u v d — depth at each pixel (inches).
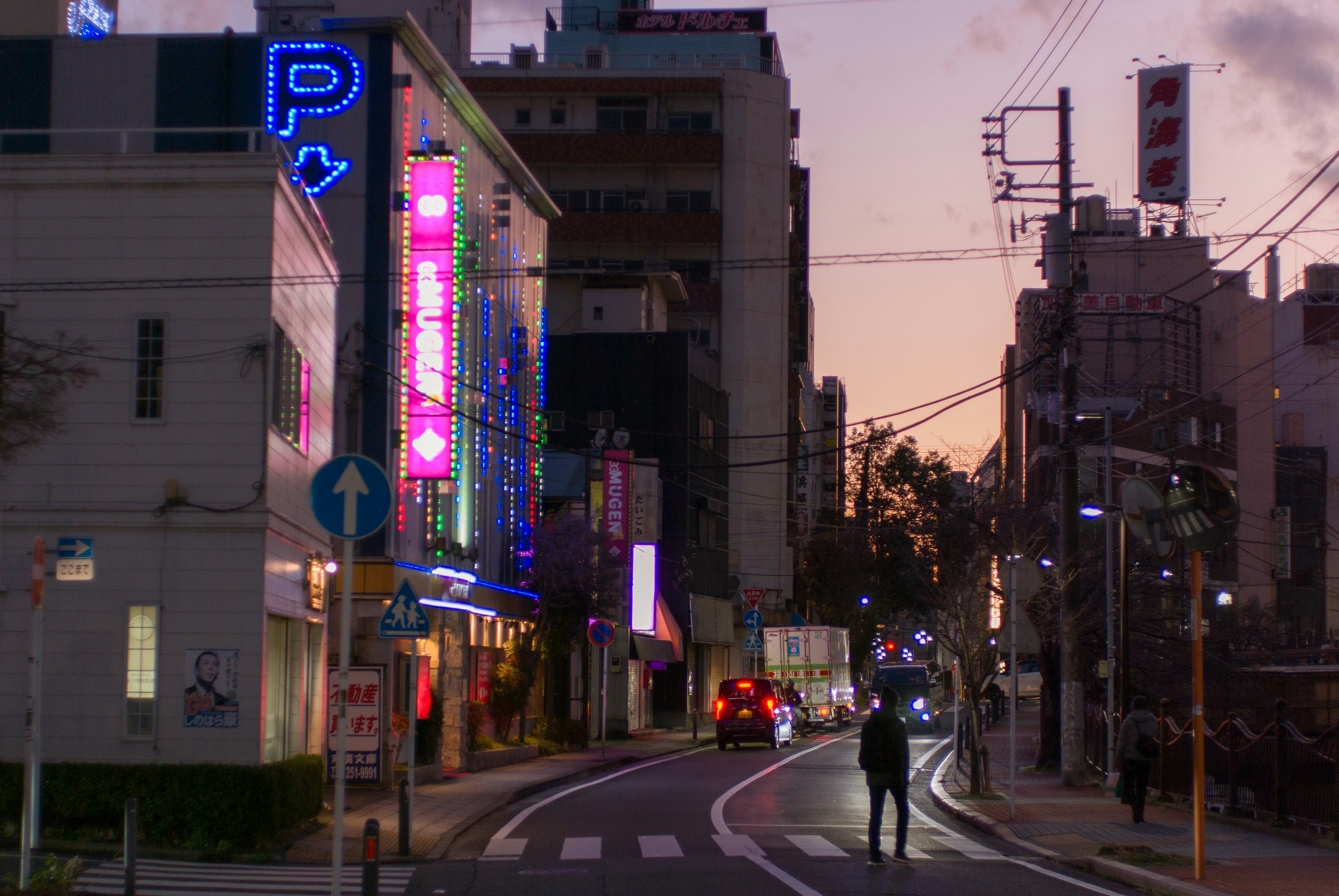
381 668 892.6
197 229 675.4
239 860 605.0
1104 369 2320.4
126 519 657.6
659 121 2696.9
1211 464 2498.8
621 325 2203.5
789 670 1924.2
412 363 1045.2
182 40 1056.2
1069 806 852.0
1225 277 2667.3
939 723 2203.5
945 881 546.0
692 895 506.3
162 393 667.4
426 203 1058.1
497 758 1172.5
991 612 1221.1
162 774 626.5
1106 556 1226.0
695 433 2142.0
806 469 3299.7
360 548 1000.2
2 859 568.4
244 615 653.3
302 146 1043.3
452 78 1165.7
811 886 529.0
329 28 1053.2
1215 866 567.2
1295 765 690.8
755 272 2657.5
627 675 1736.0
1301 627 2812.5
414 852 644.1
